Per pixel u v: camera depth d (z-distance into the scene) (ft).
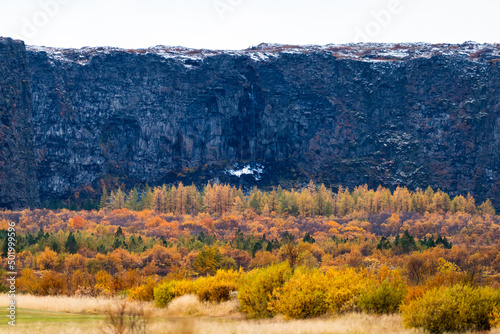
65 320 156.25
